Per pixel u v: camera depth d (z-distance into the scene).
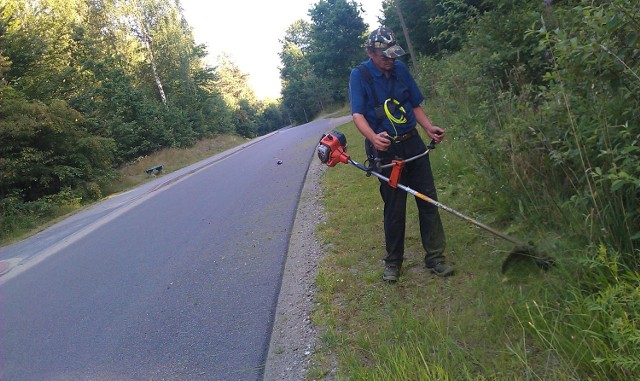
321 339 3.43
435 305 3.34
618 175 2.50
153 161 29.14
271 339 3.73
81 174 20.06
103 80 29.56
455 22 7.89
